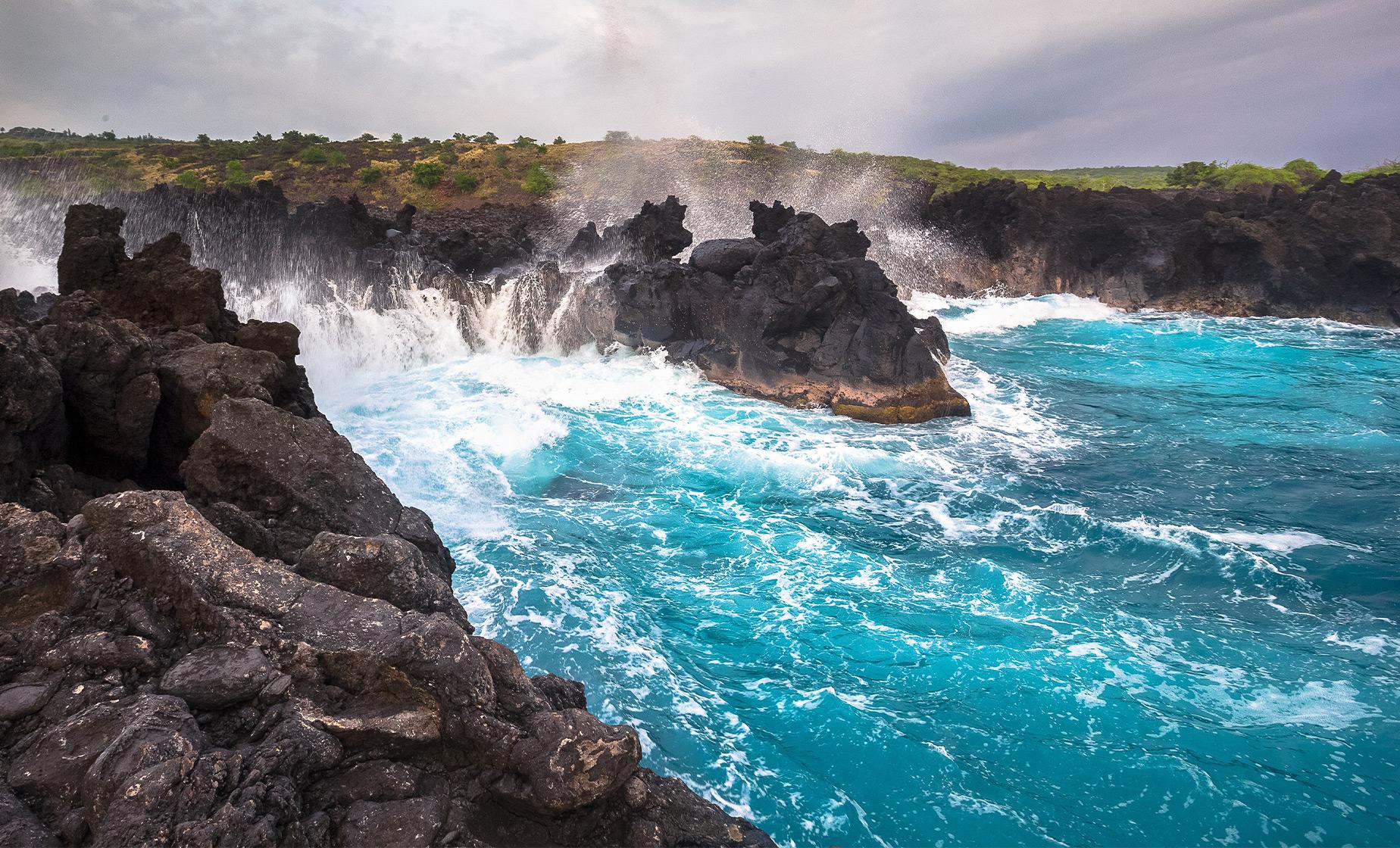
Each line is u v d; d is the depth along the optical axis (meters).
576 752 6.04
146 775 5.00
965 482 18.61
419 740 6.10
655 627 12.31
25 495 8.99
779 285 25.36
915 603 13.19
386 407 22.14
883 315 24.31
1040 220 47.03
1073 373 29.59
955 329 38.62
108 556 6.82
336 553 7.53
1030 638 12.14
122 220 15.70
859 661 11.52
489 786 6.13
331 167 82.00
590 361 27.83
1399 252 38.69
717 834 6.67
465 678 6.34
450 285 30.33
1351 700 10.66
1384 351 32.72
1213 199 46.28
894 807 8.74
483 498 16.98
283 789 5.35
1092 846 8.28
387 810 5.65
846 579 14.00
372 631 6.55
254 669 6.09
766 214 30.31
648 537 15.59
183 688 5.88
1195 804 8.84
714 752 9.48
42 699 5.79
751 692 10.76
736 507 17.08
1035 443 21.62
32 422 9.20
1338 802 8.87
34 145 90.25
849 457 19.97
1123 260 44.88
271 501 9.44
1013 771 9.34
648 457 19.78
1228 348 33.84
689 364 26.31
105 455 10.86
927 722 10.15
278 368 12.08
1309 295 40.62
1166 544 15.26
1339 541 15.58
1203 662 11.55
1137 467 19.70
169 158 85.50
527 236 45.75
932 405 23.62
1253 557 14.70
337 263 30.77
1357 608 13.07
